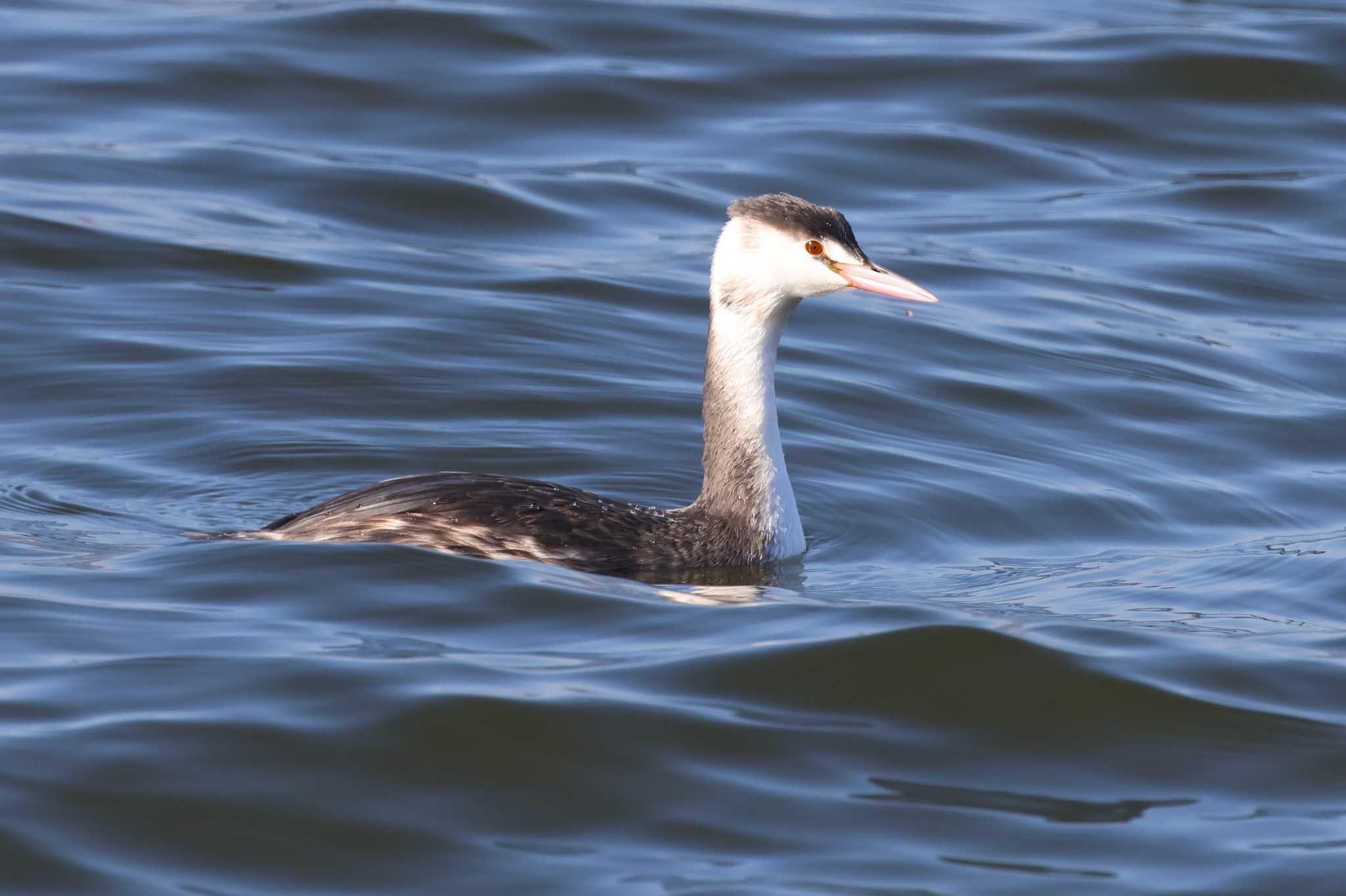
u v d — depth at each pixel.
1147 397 17.06
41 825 8.37
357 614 10.77
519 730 9.42
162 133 22.11
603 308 18.36
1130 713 10.12
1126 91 24.41
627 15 26.14
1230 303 19.52
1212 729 9.98
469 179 21.44
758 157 22.50
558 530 12.02
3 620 10.41
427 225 20.42
